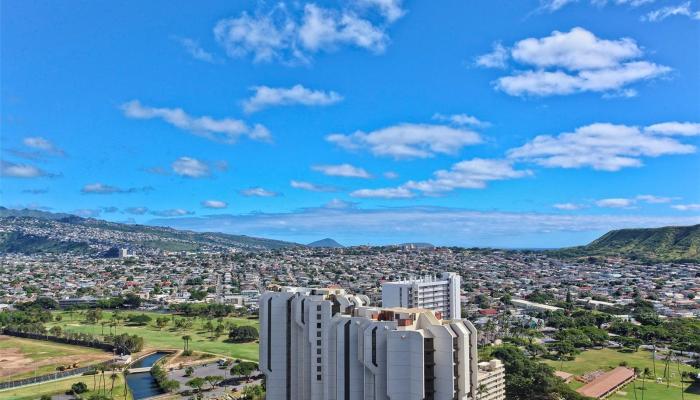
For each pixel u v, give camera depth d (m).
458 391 128.62
